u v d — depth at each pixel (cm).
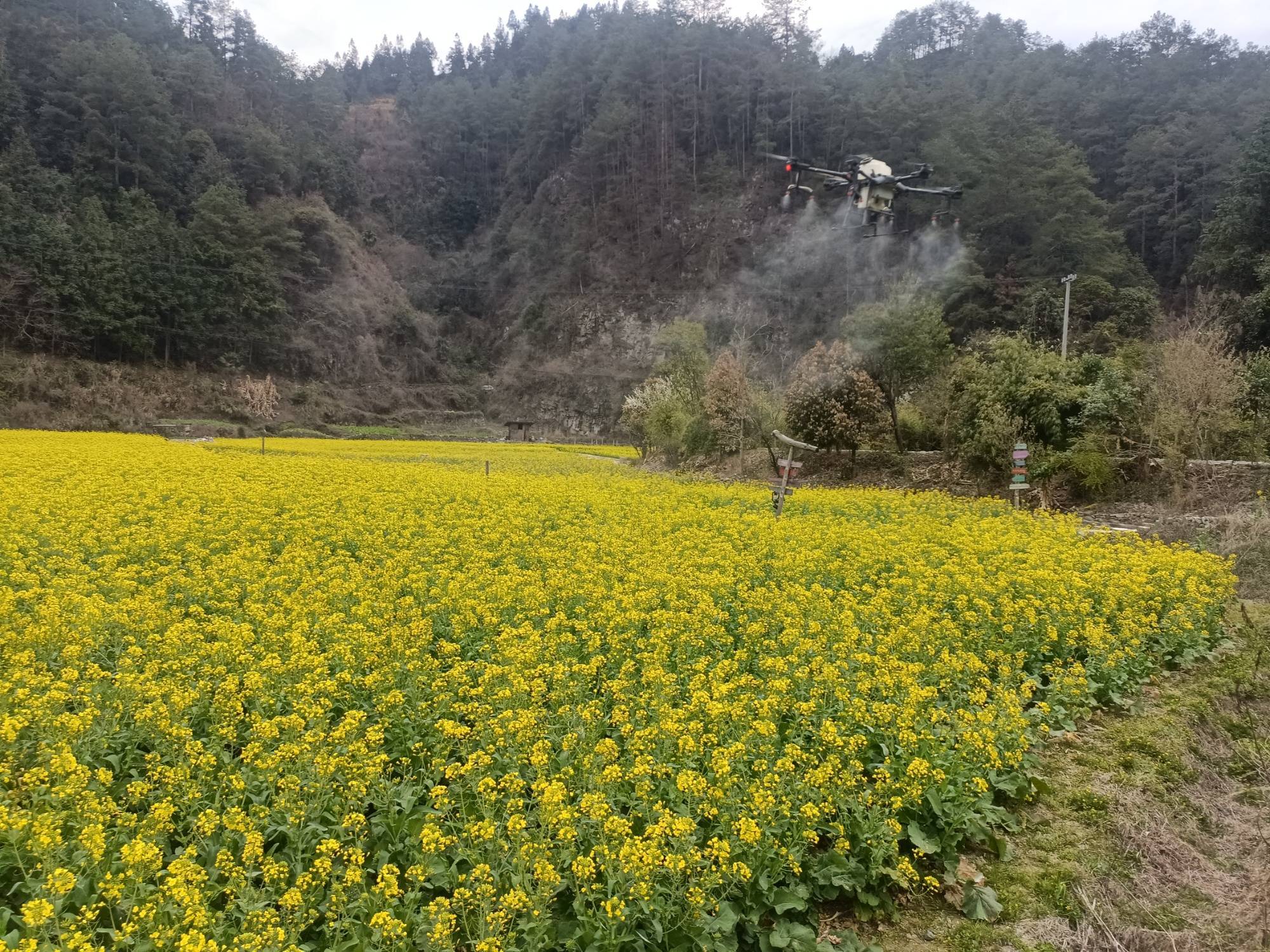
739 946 516
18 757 597
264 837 539
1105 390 2239
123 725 672
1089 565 1281
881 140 8112
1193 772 779
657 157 10400
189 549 1262
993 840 646
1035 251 6016
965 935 565
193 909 436
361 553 1323
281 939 435
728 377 3247
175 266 7794
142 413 6756
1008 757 681
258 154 9850
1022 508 2188
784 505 1989
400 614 936
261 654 806
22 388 6378
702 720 679
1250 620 1152
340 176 11331
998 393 2372
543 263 11112
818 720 723
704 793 567
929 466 2741
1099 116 8219
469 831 521
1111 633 1027
